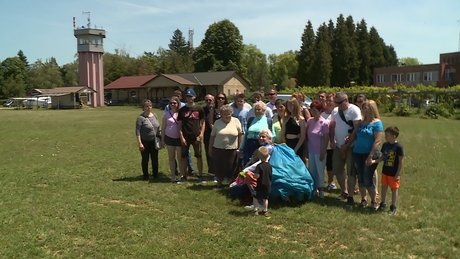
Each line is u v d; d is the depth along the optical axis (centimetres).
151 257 496
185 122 883
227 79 6266
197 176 979
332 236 556
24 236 562
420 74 6400
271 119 822
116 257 496
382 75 6781
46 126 2517
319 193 764
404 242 534
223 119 820
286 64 10038
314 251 509
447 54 6247
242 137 833
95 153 1359
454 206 689
